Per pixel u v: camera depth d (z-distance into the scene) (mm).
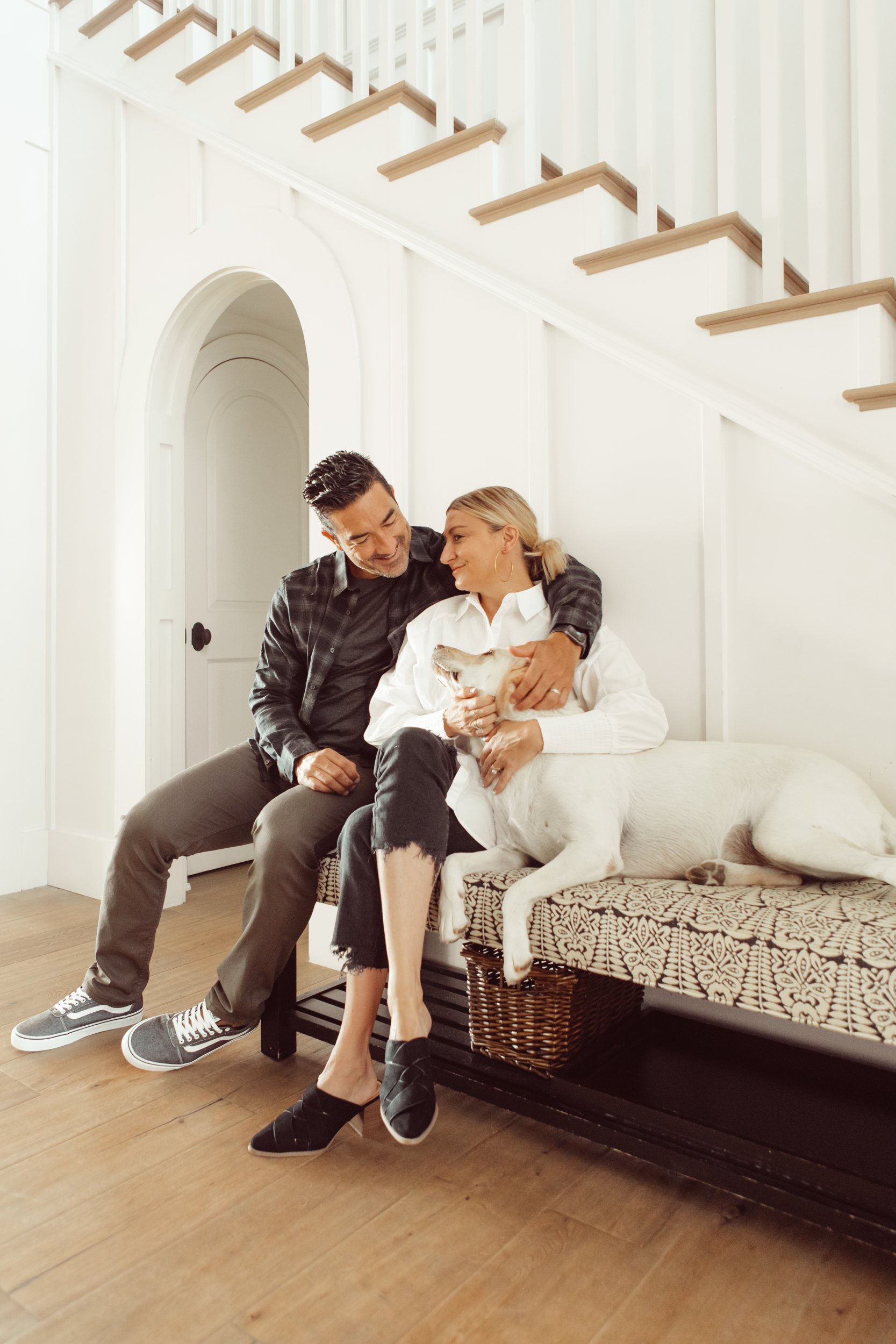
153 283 2822
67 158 3066
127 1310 1075
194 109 2699
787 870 1379
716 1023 1770
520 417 2029
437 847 1384
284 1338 1031
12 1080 1672
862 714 1621
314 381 2408
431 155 2133
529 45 2033
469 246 2094
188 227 2721
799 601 1676
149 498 2836
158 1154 1422
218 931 2574
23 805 3037
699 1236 1224
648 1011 1704
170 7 2840
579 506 1946
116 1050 1806
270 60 2600
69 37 3070
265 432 3520
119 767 2875
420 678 1710
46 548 3102
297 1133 1406
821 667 1657
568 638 1560
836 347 1601
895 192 2160
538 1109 1394
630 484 1873
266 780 1873
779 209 1726
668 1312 1074
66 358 3070
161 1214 1264
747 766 1472
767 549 1706
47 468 3100
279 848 1605
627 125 2678
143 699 2818
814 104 1671
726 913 1202
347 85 2473
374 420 2293
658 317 1806
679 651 1815
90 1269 1148
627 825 1497
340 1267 1153
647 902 1276
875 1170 1118
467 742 1562
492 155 2045
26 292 3047
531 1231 1231
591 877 1388
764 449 1704
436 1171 1383
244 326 3418
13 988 2117
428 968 2059
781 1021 1690
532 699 1501
